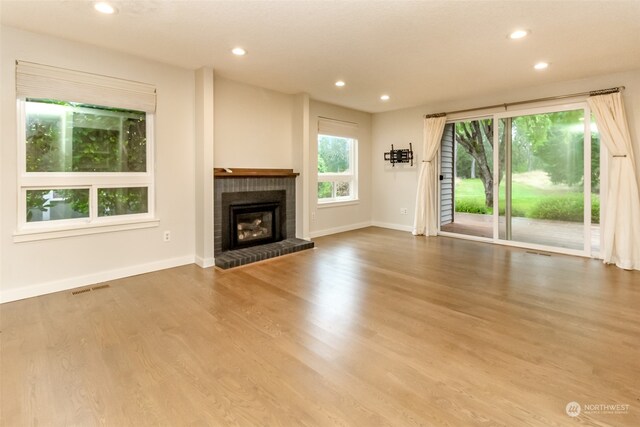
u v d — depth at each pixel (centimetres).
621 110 393
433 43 314
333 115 595
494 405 163
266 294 311
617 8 249
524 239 500
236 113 448
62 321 254
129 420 154
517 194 503
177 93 384
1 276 286
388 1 240
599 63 370
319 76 418
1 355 206
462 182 628
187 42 313
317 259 435
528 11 254
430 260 429
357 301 295
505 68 389
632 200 387
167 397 169
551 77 422
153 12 256
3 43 279
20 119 295
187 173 399
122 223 351
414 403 165
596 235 438
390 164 654
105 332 237
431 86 464
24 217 301
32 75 292
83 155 332
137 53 342
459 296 304
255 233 488
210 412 159
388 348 216
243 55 347
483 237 544
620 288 322
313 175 572
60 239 315
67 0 238
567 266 398
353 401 167
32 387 176
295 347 218
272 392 173
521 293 310
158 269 383
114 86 336
